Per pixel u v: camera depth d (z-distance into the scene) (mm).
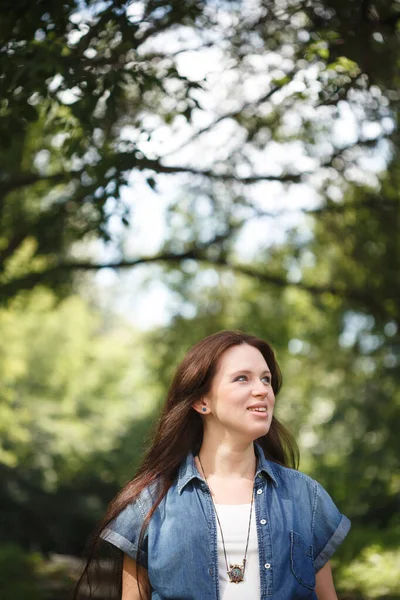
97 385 26234
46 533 24625
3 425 18703
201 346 3197
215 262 12148
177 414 3180
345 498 17938
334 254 13008
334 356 16219
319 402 19688
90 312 26484
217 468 3150
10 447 21312
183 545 3006
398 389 16266
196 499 3084
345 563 11523
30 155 11227
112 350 26672
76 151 6578
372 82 7195
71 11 6359
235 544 3004
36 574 13992
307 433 19484
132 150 6707
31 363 23156
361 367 16531
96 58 6578
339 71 6719
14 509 24078
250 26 8055
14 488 23578
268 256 13219
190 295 14242
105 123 7602
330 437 18531
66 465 24031
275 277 12555
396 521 14711
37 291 12070
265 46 8453
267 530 3025
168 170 9641
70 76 5965
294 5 7633
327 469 18344
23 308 12055
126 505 3158
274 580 2973
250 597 2955
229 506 3072
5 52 6098
